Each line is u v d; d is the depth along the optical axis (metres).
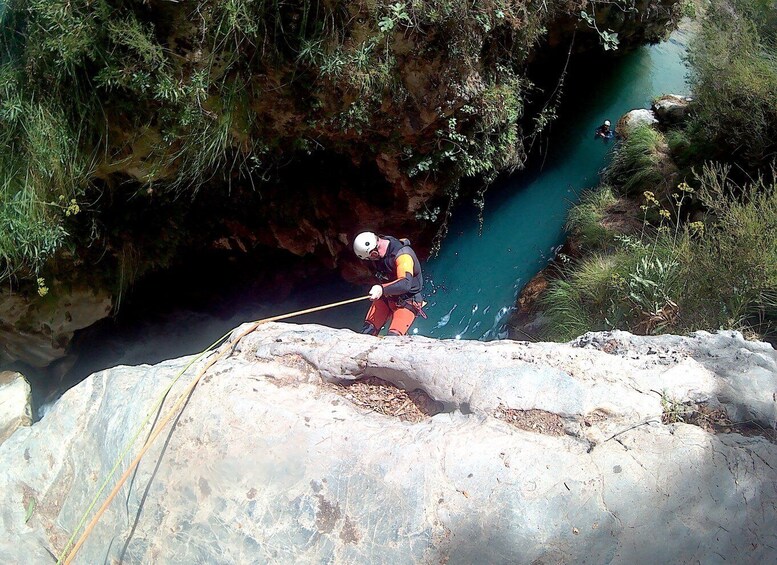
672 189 6.77
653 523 2.19
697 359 2.76
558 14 7.23
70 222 5.55
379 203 7.05
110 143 5.20
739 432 2.43
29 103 4.75
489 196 8.10
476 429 2.48
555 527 2.21
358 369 2.86
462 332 7.22
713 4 7.38
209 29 4.79
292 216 6.99
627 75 9.62
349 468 2.44
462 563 2.21
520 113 7.17
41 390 6.25
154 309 6.88
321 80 5.43
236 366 2.90
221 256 7.09
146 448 2.64
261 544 2.37
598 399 2.50
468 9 5.49
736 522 2.19
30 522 2.78
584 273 5.89
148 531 2.53
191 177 5.83
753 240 4.50
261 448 2.55
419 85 5.74
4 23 4.68
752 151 5.98
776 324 4.43
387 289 3.85
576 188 8.08
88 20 4.50
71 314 6.11
